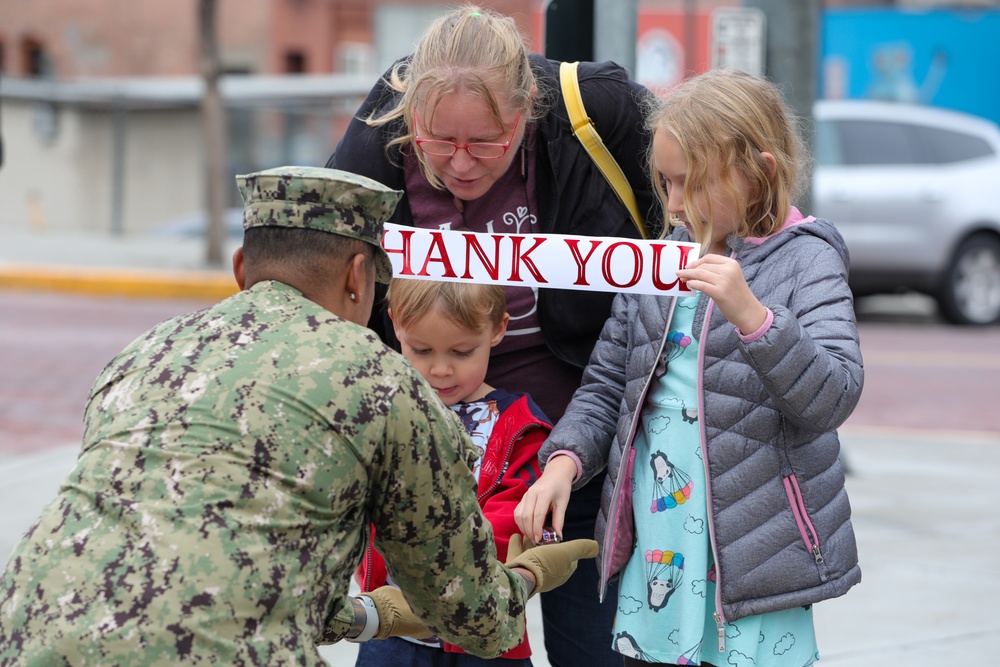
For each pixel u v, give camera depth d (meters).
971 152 32.81
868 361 28.22
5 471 16.80
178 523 4.72
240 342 5.06
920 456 18.78
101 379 5.26
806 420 5.96
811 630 6.62
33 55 70.62
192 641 4.60
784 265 6.38
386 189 5.43
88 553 4.74
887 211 31.81
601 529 6.91
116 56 69.62
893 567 13.15
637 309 6.93
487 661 7.11
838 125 32.25
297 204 5.25
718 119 6.18
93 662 4.57
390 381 5.08
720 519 6.34
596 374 7.15
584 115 7.25
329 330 5.13
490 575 5.46
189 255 44.91
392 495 5.13
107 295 38.47
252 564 4.71
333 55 70.12
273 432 4.86
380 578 7.03
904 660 10.55
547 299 7.39
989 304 33.50
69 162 53.09
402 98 7.19
